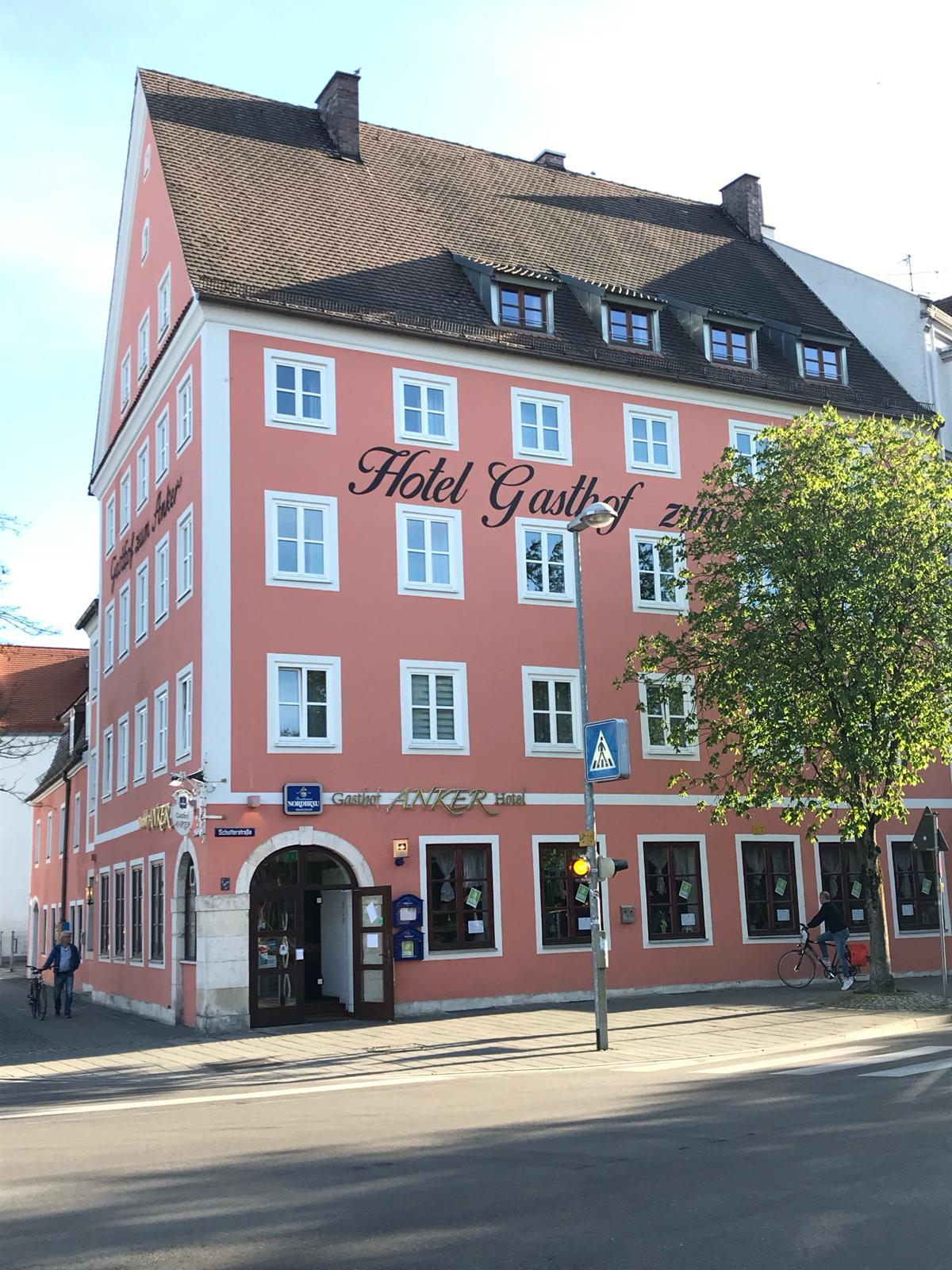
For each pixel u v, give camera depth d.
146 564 29.14
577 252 32.50
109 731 33.00
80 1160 9.78
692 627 24.09
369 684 24.48
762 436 23.89
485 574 26.27
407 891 23.98
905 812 23.22
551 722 26.50
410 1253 6.62
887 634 21.62
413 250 28.91
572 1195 7.86
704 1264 6.24
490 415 27.06
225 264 25.31
